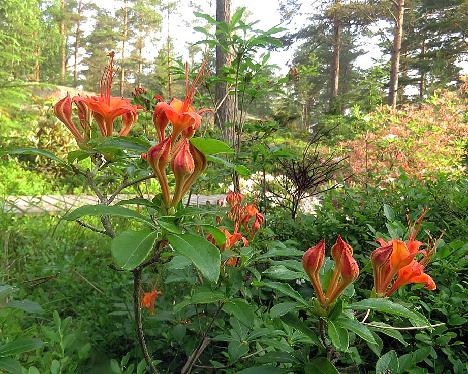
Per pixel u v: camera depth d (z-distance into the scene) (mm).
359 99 17812
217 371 2443
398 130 8039
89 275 3301
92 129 1596
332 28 26672
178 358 2656
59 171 8023
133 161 1765
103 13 40844
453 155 7621
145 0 37594
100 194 1572
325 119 9805
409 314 1299
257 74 3877
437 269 2477
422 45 26562
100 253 3936
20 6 10609
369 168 7332
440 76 22484
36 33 13406
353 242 3158
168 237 1106
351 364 2176
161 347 2518
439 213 3338
